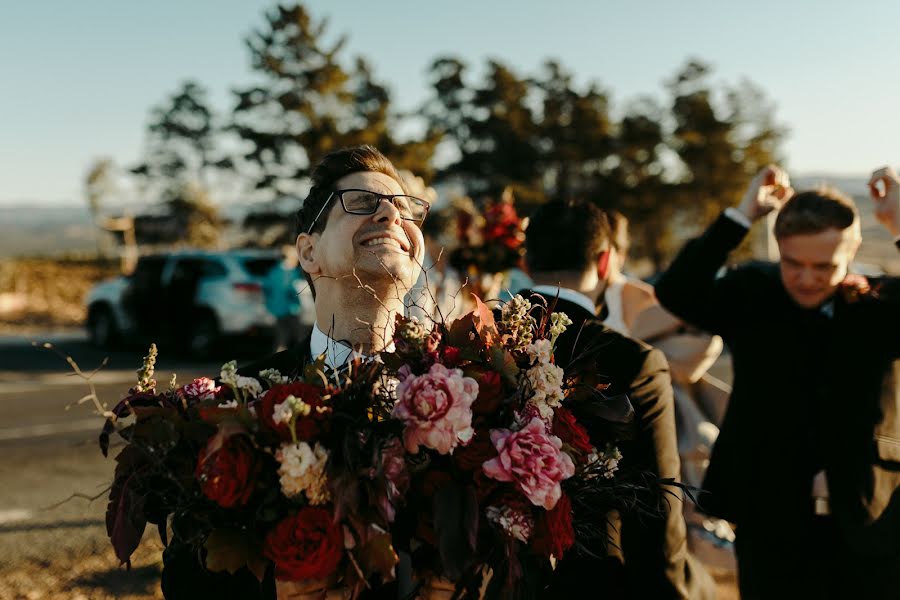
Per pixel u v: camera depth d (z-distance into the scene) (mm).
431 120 45844
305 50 38344
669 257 48688
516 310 1595
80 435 7551
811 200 2385
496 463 1381
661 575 1895
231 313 13570
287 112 38406
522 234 4562
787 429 2447
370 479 1306
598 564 1838
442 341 1519
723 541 3748
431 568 1413
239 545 1322
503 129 44406
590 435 1738
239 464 1284
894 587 2311
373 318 1645
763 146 49750
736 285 2646
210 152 56531
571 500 1570
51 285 28328
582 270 2285
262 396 1415
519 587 1455
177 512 1359
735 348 2619
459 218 4664
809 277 2389
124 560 1361
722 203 47438
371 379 1414
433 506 1356
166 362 13766
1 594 3705
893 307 2330
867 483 2318
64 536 4621
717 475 2602
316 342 1700
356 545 1308
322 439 1338
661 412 1975
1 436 7602
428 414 1336
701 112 47875
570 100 46219
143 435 1354
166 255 14875
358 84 39812
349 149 1725
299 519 1295
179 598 1497
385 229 1621
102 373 12375
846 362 2367
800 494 2422
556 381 1497
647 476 1814
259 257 14180
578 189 45969
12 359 14312
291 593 1337
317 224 1672
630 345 2023
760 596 2480
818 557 2406
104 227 33781
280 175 38625
